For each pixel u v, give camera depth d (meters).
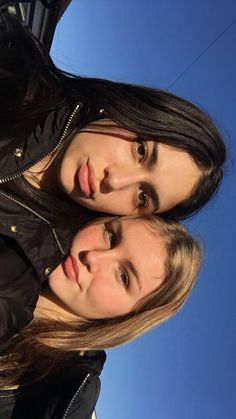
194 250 0.77
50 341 0.70
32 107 0.66
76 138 0.69
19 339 0.69
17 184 0.66
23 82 0.68
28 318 0.62
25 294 0.62
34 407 0.67
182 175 0.71
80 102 0.69
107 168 0.67
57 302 0.72
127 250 0.71
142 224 0.72
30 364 0.69
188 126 0.70
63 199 0.71
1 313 0.59
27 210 0.65
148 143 0.69
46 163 0.69
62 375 0.69
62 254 0.68
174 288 0.74
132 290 0.71
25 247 0.62
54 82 0.71
